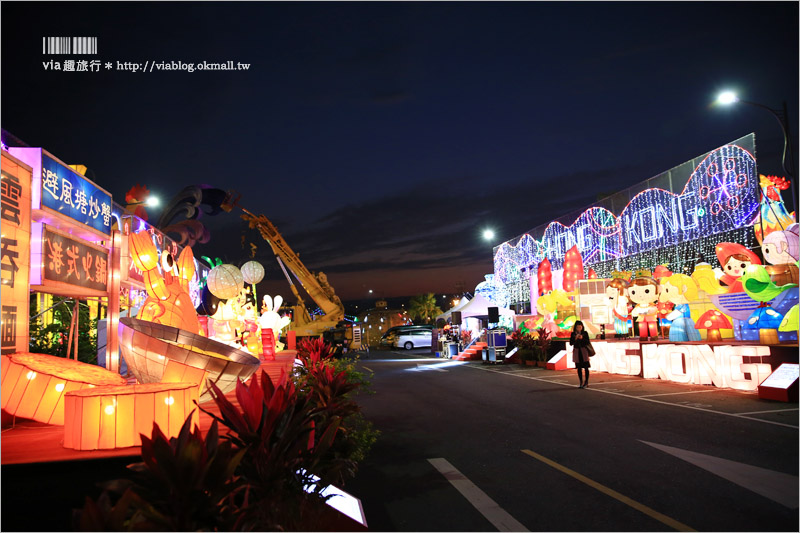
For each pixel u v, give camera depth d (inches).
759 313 556.4
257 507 145.0
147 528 114.5
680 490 228.5
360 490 247.6
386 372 895.1
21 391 227.0
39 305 486.0
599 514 205.5
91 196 348.8
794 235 528.7
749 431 333.1
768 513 199.3
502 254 1364.4
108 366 371.6
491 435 359.3
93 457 168.4
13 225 253.8
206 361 272.8
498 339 987.9
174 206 740.0
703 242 706.2
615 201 873.5
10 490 162.1
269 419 159.3
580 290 824.3
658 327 754.2
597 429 360.8
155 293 356.5
